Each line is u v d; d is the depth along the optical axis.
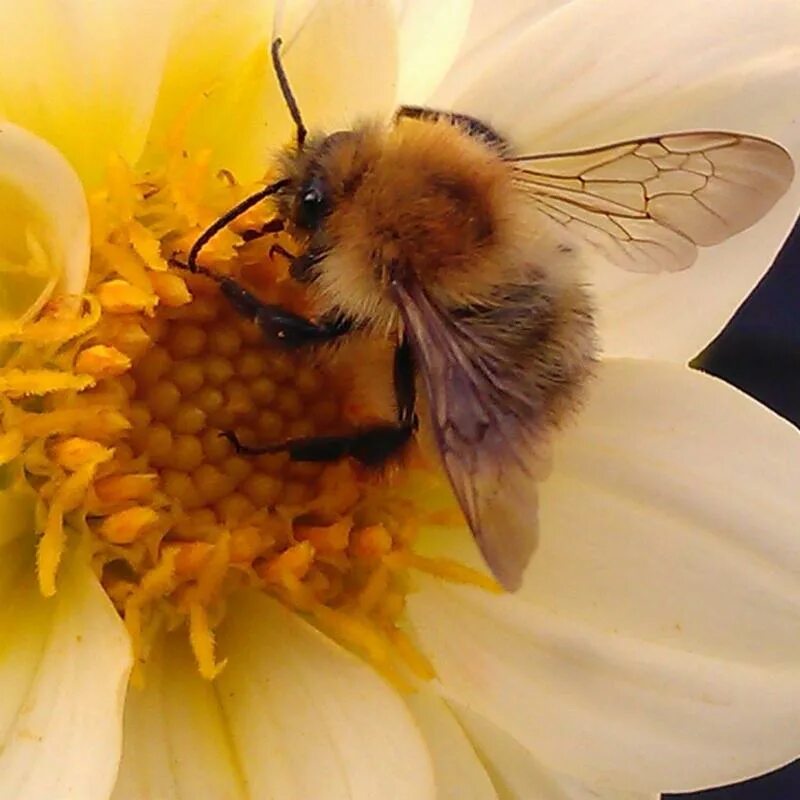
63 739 0.07
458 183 0.08
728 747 0.08
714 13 0.08
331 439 0.08
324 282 0.08
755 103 0.08
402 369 0.08
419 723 0.09
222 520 0.08
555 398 0.08
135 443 0.08
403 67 0.08
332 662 0.08
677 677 0.08
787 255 0.13
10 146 0.07
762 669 0.08
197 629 0.08
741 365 0.14
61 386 0.08
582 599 0.08
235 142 0.08
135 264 0.08
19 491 0.08
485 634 0.08
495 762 0.09
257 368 0.08
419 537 0.09
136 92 0.08
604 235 0.08
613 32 0.08
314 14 0.08
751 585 0.08
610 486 0.08
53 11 0.07
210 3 0.08
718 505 0.08
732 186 0.08
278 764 0.08
